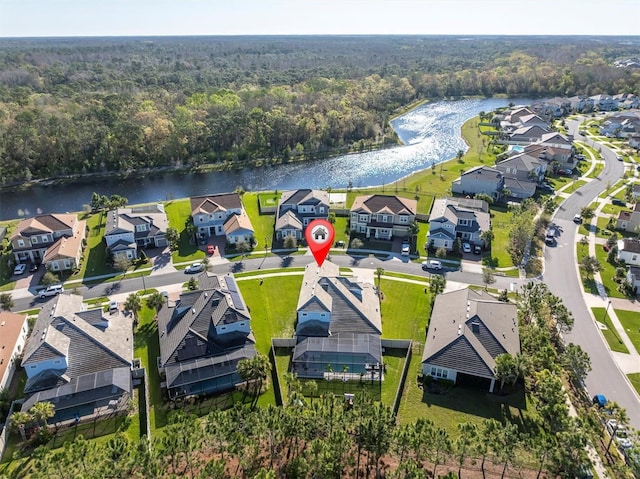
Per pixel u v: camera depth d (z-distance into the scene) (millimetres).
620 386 58656
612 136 177375
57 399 54375
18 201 128750
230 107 185125
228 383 59062
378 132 185750
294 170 154625
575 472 41594
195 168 154125
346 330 65500
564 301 76812
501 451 42781
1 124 151125
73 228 94188
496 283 82312
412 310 74750
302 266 88625
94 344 60125
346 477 44969
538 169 128875
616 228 102500
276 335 68688
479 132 187125
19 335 65125
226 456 47531
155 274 85875
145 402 56344
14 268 87250
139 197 132750
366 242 97562
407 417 53250
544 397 49875
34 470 45188
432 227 95188
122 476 40688
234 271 86938
